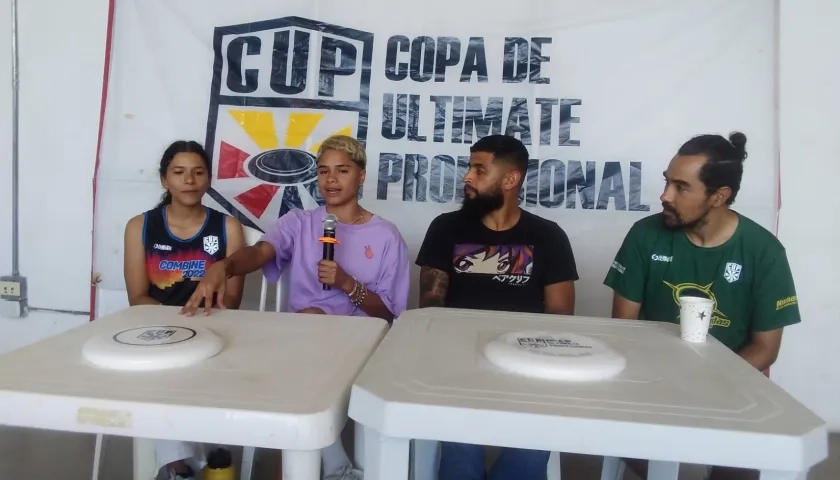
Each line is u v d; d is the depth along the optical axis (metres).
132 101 2.64
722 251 1.79
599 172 2.47
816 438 0.75
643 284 1.87
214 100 2.62
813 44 2.36
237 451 2.10
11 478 1.96
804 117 2.39
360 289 1.95
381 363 0.95
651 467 1.33
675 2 2.40
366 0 2.54
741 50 2.37
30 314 2.82
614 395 0.85
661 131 2.43
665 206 1.81
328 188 2.07
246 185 2.62
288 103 2.59
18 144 2.75
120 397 0.81
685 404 0.83
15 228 2.78
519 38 2.48
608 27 2.43
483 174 2.04
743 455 0.74
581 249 2.50
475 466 1.25
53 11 2.68
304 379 0.91
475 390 0.85
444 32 2.51
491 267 2.06
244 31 2.59
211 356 1.00
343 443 1.52
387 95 2.55
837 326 2.44
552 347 1.01
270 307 2.62
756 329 1.76
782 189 2.42
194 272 2.10
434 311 1.38
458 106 2.52
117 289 2.69
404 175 2.55
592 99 2.46
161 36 2.62
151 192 2.65
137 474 1.44
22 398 0.82
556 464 1.36
